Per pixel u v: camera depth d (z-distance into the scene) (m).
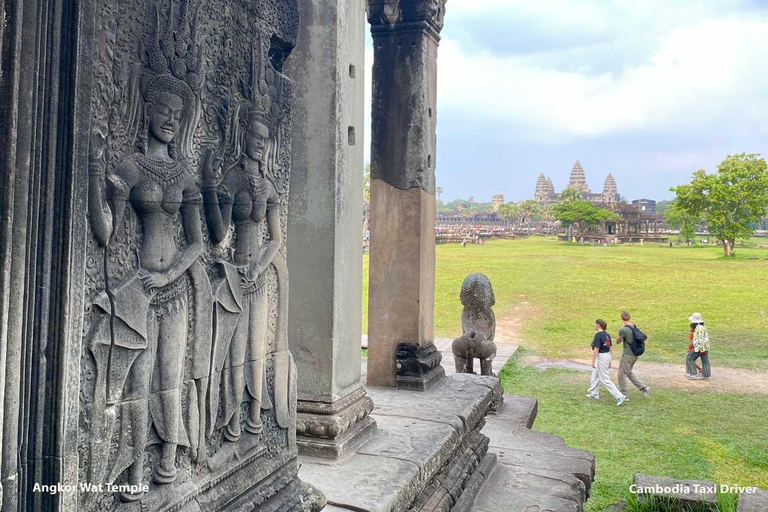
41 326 1.89
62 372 1.90
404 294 6.54
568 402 10.35
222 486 2.78
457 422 5.08
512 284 28.23
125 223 2.24
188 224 2.54
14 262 1.80
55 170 1.91
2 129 1.74
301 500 3.15
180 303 2.50
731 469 7.25
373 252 6.70
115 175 2.18
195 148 2.59
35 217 1.87
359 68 4.87
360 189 4.87
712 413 9.72
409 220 6.61
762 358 14.05
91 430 2.10
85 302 2.06
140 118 2.30
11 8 1.75
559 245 61.22
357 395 4.62
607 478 6.85
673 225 71.25
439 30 7.13
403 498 3.66
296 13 3.34
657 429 8.87
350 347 4.62
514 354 14.32
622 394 10.40
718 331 17.50
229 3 2.77
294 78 4.48
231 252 2.86
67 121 1.91
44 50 1.87
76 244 1.94
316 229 4.40
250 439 3.02
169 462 2.45
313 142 4.44
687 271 33.75
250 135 2.93
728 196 42.69
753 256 44.88
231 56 2.80
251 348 3.00
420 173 6.70
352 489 3.61
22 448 1.87
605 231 71.62
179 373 2.48
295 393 3.38
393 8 6.78
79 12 1.91
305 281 4.41
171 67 2.41
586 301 23.45
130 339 2.24
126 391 2.26
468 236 66.75
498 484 5.24
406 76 6.82
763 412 9.78
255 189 2.93
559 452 6.16
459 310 21.80
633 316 20.17
